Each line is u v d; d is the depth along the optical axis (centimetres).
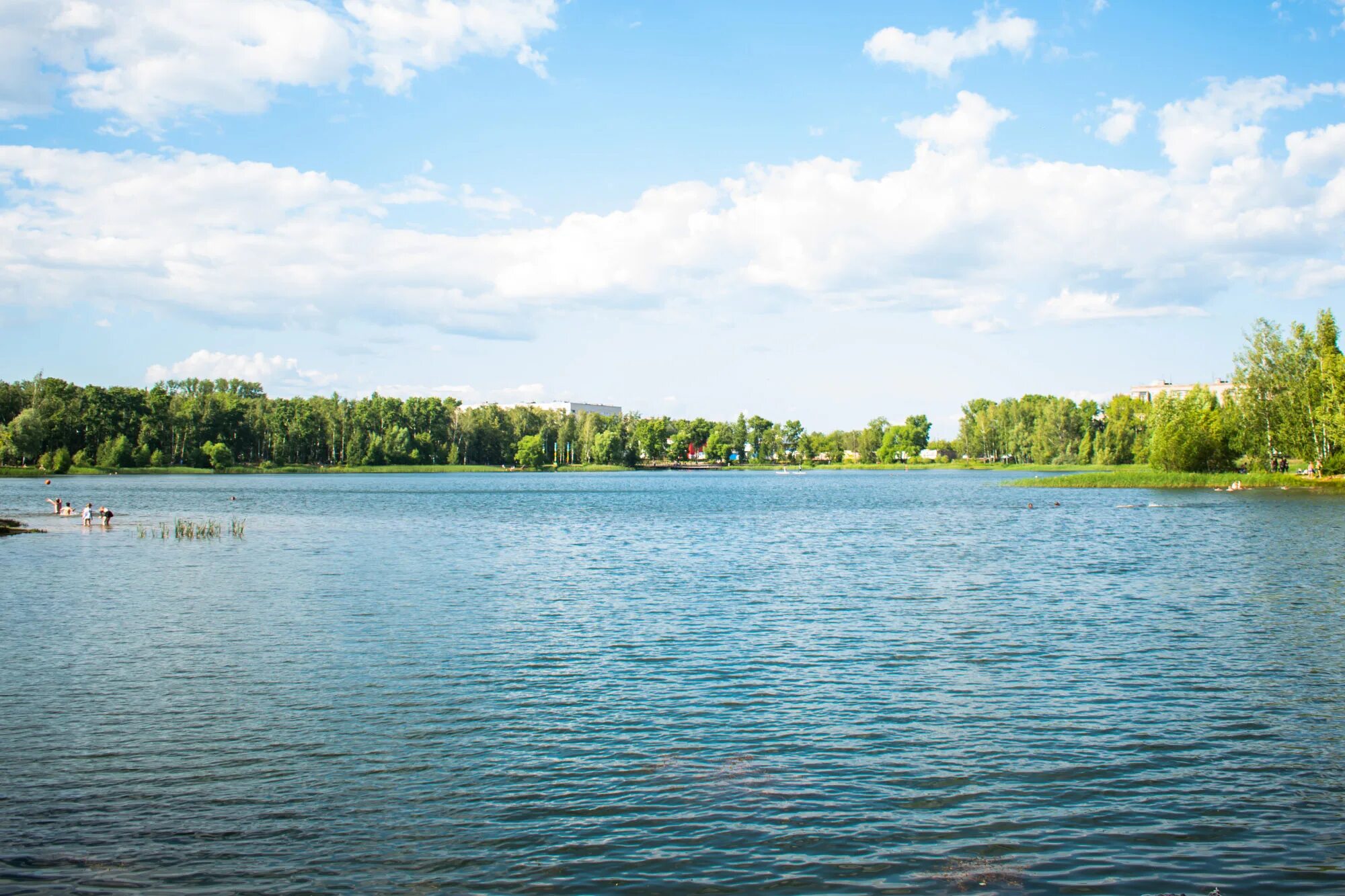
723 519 8619
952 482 19362
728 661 2622
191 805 1597
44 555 5281
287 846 1448
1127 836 1484
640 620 3256
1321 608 3466
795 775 1736
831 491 15050
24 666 2544
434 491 15025
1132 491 13350
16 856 1414
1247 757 1828
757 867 1381
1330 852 1429
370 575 4469
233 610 3431
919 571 4641
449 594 3841
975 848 1440
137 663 2588
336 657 2664
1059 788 1672
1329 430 11881
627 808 1588
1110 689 2323
